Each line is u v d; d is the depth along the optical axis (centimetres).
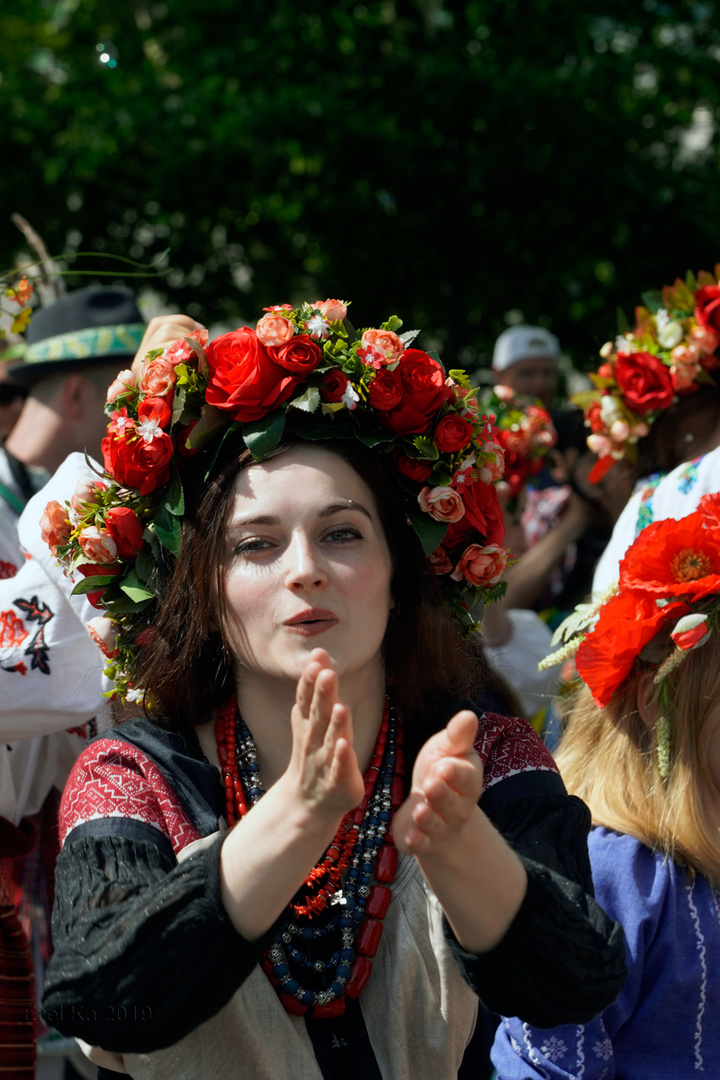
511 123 726
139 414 163
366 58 770
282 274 805
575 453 395
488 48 778
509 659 361
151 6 809
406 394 161
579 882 149
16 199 755
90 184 761
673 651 192
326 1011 152
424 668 166
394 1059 152
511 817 155
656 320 309
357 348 161
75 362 305
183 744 163
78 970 132
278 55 764
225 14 779
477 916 133
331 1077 151
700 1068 177
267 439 154
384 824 161
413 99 734
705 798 188
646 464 316
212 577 155
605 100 743
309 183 757
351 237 774
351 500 154
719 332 295
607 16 777
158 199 752
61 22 858
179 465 165
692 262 780
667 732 189
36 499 227
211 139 732
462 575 172
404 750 167
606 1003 140
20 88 777
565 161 737
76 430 308
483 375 793
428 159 739
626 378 304
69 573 177
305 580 149
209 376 161
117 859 145
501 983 136
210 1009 131
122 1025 132
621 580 194
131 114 745
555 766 167
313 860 128
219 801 158
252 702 161
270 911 129
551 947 134
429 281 798
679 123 784
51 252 773
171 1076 149
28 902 255
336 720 121
